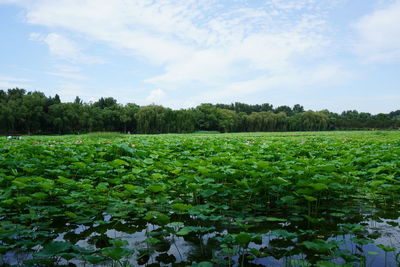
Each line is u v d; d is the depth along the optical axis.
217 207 4.88
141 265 3.14
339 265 2.93
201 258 3.33
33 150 9.94
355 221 4.66
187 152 10.52
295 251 3.52
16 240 3.77
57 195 5.59
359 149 11.70
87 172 7.17
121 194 5.42
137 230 4.23
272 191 5.92
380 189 6.52
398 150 10.24
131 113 77.12
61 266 3.11
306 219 4.76
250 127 101.38
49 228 4.25
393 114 171.38
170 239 3.91
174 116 70.88
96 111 74.88
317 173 6.21
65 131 68.56
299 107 167.00
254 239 3.66
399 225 4.46
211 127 95.75
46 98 70.19
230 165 7.41
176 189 6.48
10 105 61.38
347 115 135.38
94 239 3.86
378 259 3.29
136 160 8.05
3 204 4.80
